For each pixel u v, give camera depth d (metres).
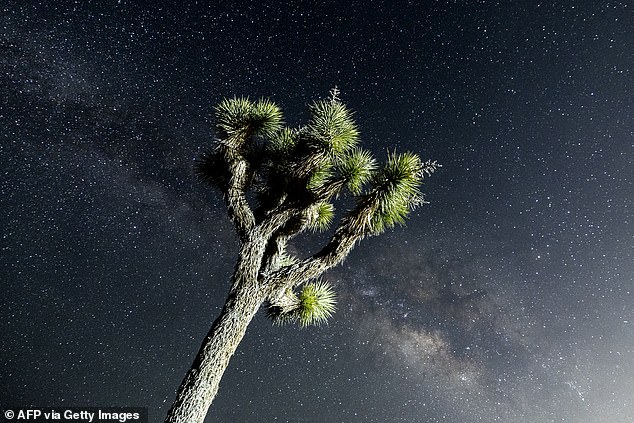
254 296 4.52
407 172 4.90
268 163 5.90
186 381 3.98
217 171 5.84
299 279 4.70
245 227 5.15
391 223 5.06
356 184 5.24
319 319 5.68
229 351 4.21
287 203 5.24
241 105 5.87
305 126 5.61
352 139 5.47
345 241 4.86
